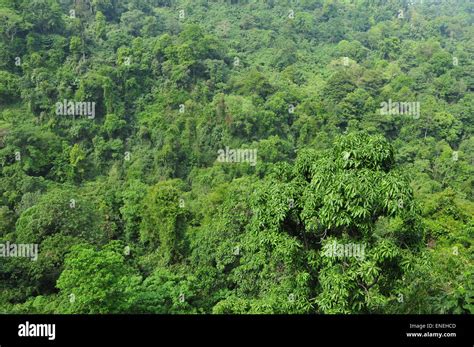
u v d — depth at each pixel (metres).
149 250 28.59
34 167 39.41
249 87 51.94
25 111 46.00
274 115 46.53
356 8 95.12
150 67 53.28
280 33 78.44
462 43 82.75
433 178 41.31
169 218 25.84
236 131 44.25
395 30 84.56
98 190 35.50
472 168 40.75
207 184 37.72
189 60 53.50
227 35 74.38
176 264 25.20
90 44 56.72
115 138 45.50
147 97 50.31
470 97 54.78
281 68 66.50
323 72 66.38
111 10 67.69
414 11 98.31
